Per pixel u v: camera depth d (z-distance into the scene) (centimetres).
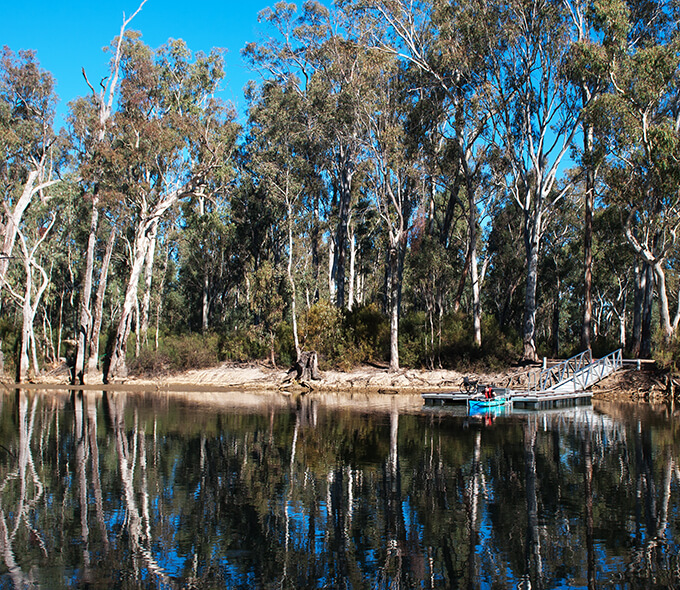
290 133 4456
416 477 1409
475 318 3903
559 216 4912
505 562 905
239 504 1190
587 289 3678
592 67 2988
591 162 3069
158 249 6084
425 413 2653
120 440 1905
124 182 4034
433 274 4041
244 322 4762
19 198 4628
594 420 2406
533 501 1212
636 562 900
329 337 4150
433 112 3803
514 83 3584
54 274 5553
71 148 4653
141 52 4234
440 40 3678
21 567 878
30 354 4919
